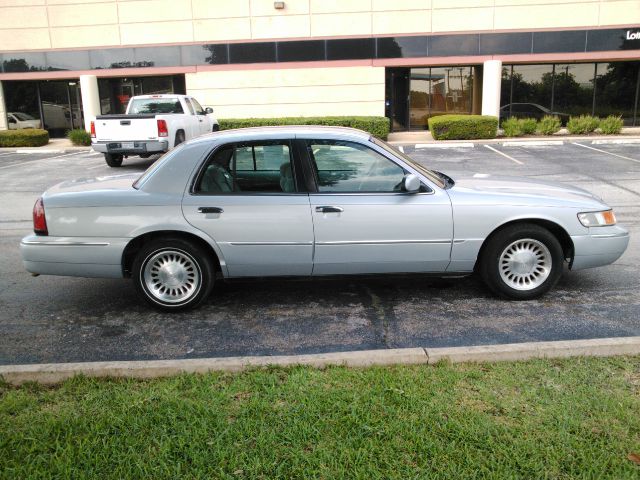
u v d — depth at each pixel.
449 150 18.19
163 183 5.08
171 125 15.30
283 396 3.46
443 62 21.97
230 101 22.92
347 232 5.05
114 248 5.06
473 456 2.87
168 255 5.16
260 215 5.02
